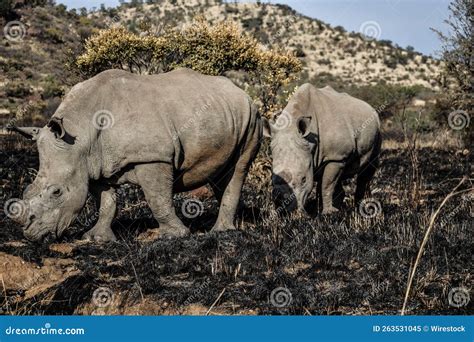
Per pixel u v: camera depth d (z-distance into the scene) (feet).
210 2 320.91
